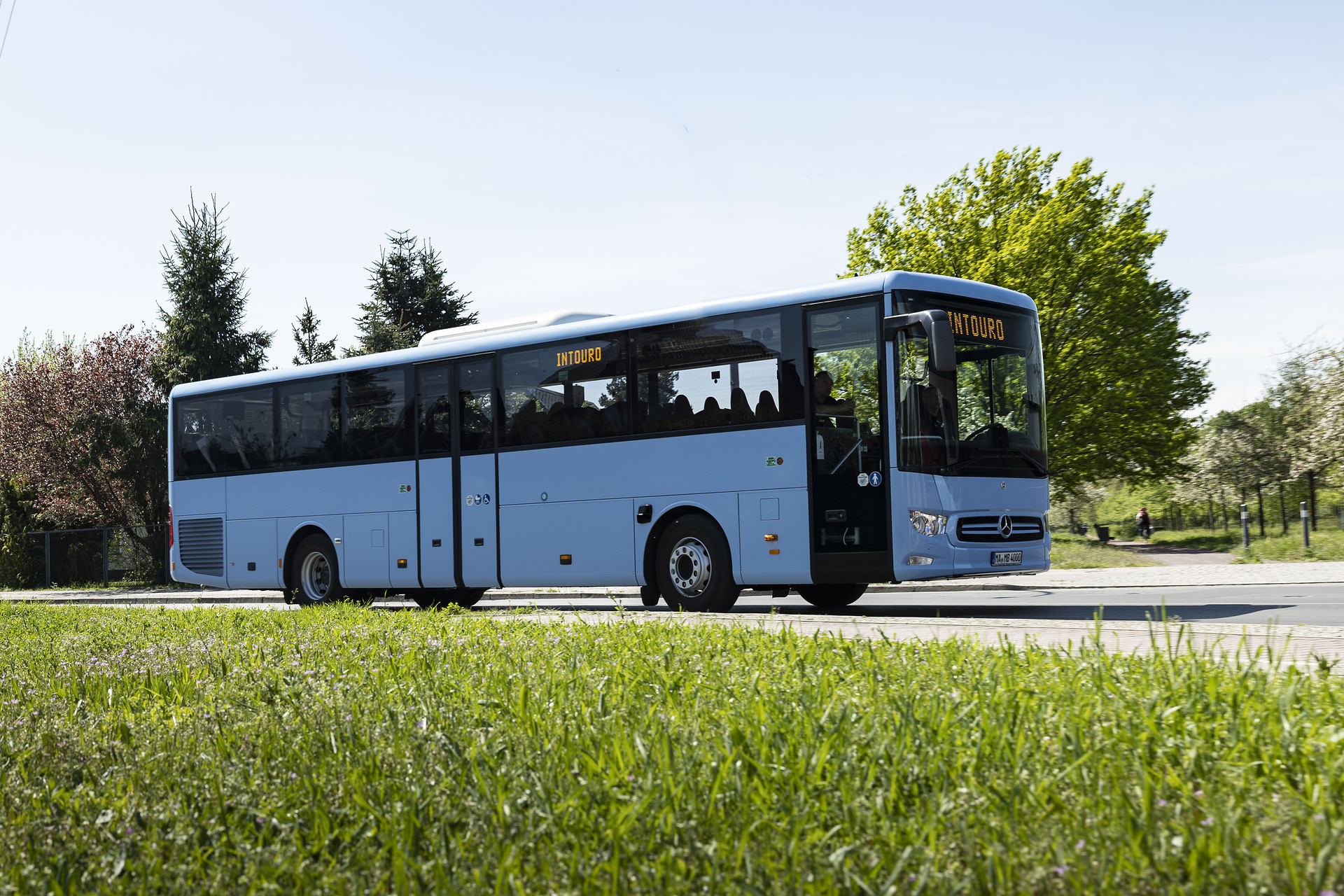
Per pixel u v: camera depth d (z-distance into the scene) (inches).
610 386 579.8
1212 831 120.6
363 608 553.0
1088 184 1366.9
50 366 1450.5
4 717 231.3
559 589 877.8
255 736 194.1
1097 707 189.0
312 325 2341.3
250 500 735.7
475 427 630.5
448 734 183.3
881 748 159.0
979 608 569.3
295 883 122.0
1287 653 296.0
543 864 120.7
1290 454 1990.7
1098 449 1363.2
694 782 147.3
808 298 522.9
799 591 608.4
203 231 1472.7
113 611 629.3
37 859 133.9
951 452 495.5
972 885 111.4
